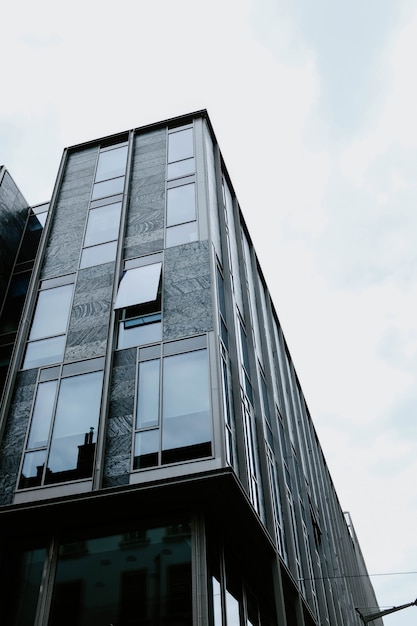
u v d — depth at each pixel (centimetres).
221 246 2116
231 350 1816
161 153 2339
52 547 1348
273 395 2402
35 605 1264
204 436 1410
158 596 1202
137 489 1321
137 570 1257
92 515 1371
